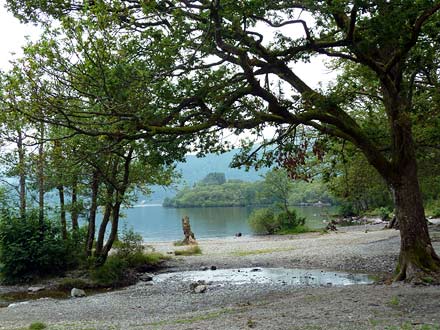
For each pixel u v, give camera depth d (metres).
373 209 66.44
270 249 34.81
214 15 12.33
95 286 22.59
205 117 15.22
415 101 18.72
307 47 14.52
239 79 14.70
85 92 12.66
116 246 28.58
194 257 32.34
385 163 16.28
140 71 12.28
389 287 15.09
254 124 14.99
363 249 29.73
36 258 23.19
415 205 16.16
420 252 15.86
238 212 119.31
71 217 26.12
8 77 11.95
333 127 17.00
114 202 24.75
